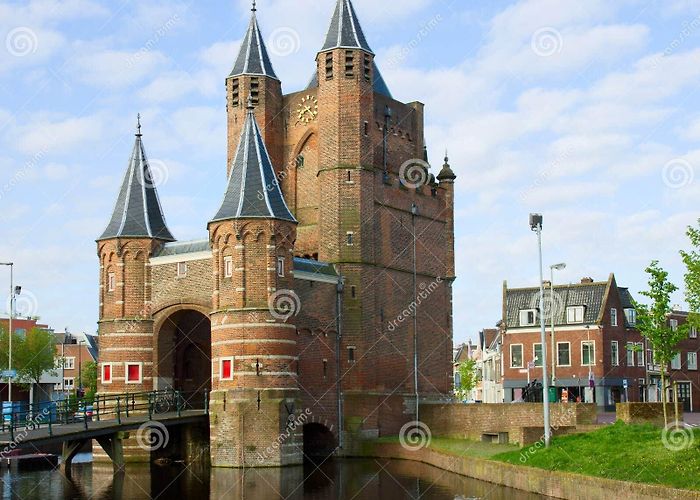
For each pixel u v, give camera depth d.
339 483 45.75
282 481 46.84
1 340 93.38
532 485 39.12
